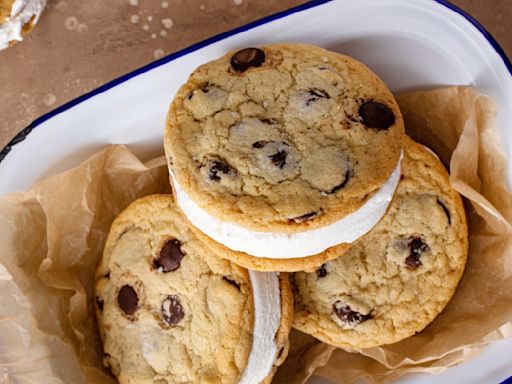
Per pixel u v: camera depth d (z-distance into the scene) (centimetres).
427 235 33
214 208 29
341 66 31
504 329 32
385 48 32
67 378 32
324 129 29
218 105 30
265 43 32
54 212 33
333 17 31
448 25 31
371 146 29
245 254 30
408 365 33
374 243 33
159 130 33
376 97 30
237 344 31
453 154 32
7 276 32
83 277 34
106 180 34
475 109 31
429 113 33
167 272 32
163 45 40
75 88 40
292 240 29
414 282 32
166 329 32
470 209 34
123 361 32
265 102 30
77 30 40
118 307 33
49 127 32
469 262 33
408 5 31
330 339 33
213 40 31
